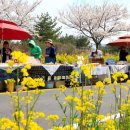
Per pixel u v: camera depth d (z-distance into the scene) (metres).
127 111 4.51
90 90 4.09
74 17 54.84
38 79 3.68
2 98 10.37
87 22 54.69
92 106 3.88
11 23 14.60
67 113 8.00
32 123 3.30
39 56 14.73
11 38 14.75
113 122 4.13
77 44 55.97
